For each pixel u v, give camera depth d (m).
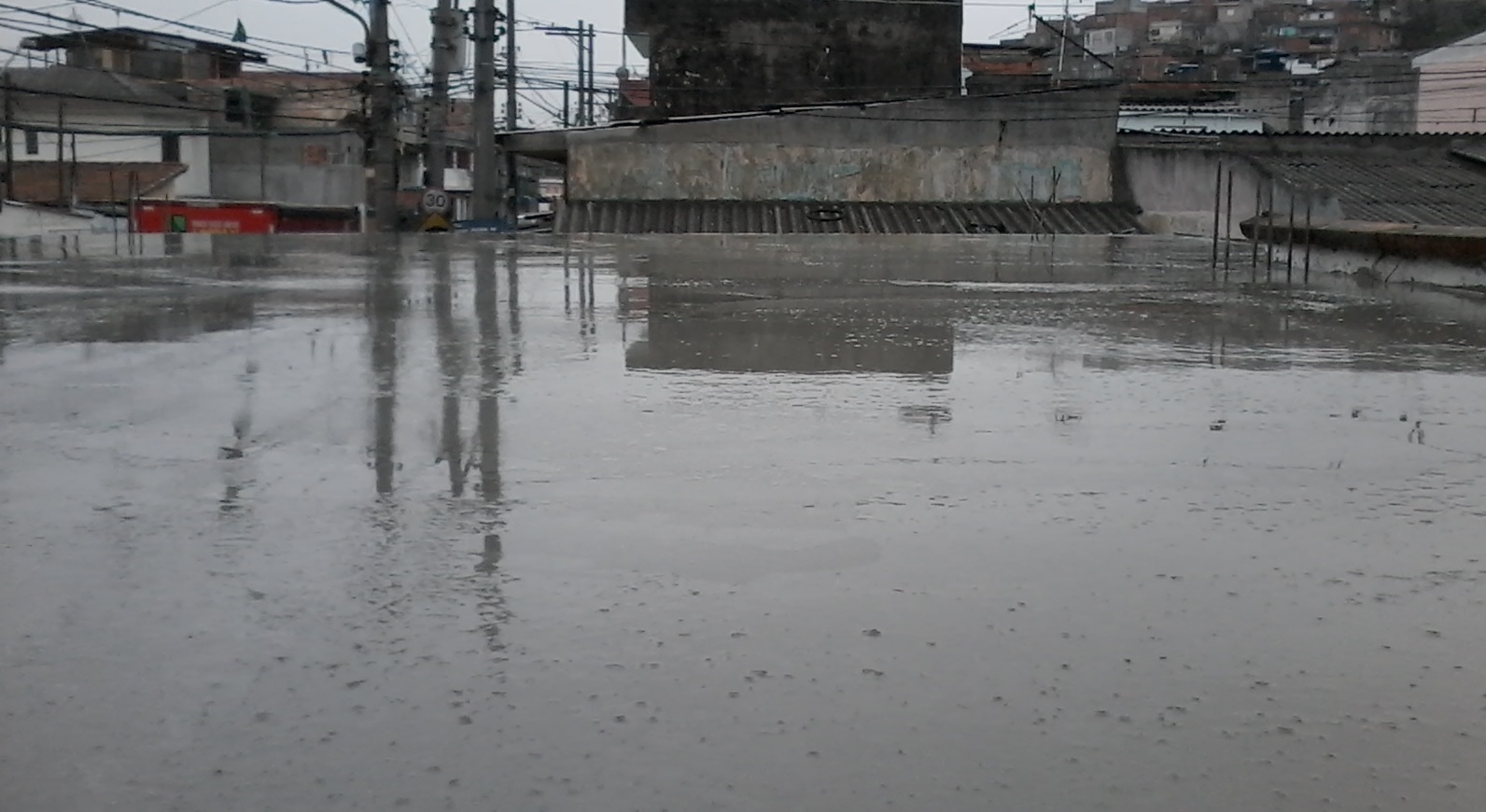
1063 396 4.37
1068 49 46.81
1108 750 1.81
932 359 5.15
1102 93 25.20
